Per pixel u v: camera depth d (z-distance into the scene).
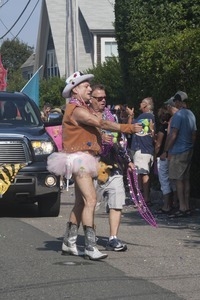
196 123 22.53
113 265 13.94
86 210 14.19
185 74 23.69
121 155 14.91
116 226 15.22
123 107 26.48
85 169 13.98
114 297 11.69
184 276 13.09
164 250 15.42
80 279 12.84
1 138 19.95
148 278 12.94
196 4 27.20
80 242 16.17
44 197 20.53
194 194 23.14
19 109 21.86
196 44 23.12
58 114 30.55
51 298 11.68
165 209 21.25
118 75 39.12
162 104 24.83
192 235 17.36
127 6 27.62
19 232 17.72
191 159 21.39
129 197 24.06
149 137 22.80
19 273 13.32
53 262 14.19
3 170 19.84
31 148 20.12
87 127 14.09
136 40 27.34
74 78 14.21
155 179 25.73
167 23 27.22
